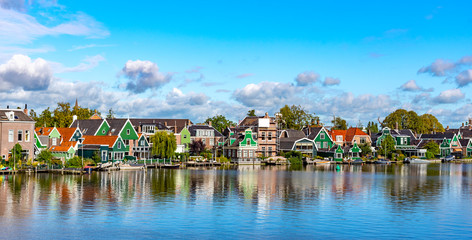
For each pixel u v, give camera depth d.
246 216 47.69
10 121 90.44
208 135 154.12
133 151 120.19
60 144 109.88
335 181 81.38
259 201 56.94
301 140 152.12
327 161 143.75
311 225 44.00
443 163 155.00
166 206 52.72
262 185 73.69
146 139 124.12
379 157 158.75
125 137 118.44
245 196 60.91
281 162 137.75
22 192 61.12
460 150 186.12
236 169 112.19
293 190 67.50
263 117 162.38
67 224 43.34
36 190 63.19
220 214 48.53
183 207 52.28
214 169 111.06
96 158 105.06
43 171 89.44
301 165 134.88
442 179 86.88
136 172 96.94
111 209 50.47
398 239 39.47
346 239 39.41
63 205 52.28
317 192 65.50
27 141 93.38
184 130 147.38
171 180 79.62
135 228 42.19
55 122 147.88
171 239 38.91
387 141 167.88
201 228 42.50
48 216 46.44
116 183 73.31
